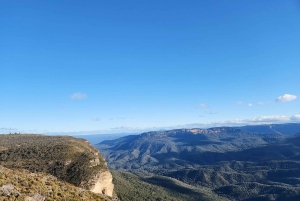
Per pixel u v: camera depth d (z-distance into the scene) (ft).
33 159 259.80
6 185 103.30
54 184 125.49
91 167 265.13
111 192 281.74
